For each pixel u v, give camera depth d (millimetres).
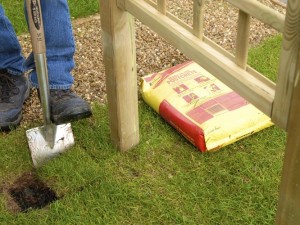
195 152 2426
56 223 2123
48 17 2385
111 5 2062
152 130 2547
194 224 2115
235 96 2586
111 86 2281
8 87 2617
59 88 2482
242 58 1728
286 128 1587
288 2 1456
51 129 2387
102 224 2119
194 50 1835
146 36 3197
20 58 2652
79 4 3441
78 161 2367
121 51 2182
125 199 2211
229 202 2193
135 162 2381
